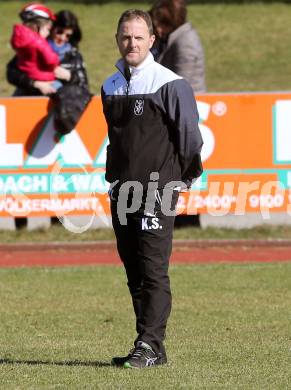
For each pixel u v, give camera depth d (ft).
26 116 134.82
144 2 308.60
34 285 108.68
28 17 135.95
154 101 66.59
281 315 90.99
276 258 127.75
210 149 135.44
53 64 135.44
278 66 260.42
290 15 298.76
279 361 71.00
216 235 137.59
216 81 249.96
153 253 67.41
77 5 304.91
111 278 113.19
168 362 69.82
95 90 237.04
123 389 61.11
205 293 102.68
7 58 257.75
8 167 135.44
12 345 78.28
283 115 135.74
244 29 287.28
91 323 88.17
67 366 68.95
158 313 67.72
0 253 132.98
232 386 62.34
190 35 129.70
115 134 67.92
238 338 80.48
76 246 135.13
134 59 66.90
